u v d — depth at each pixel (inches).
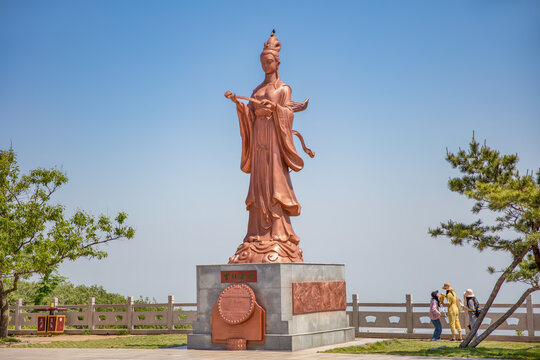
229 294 898.7
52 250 1202.0
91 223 1301.7
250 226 996.6
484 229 830.5
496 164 850.1
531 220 776.3
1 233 1147.3
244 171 1035.3
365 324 1131.3
